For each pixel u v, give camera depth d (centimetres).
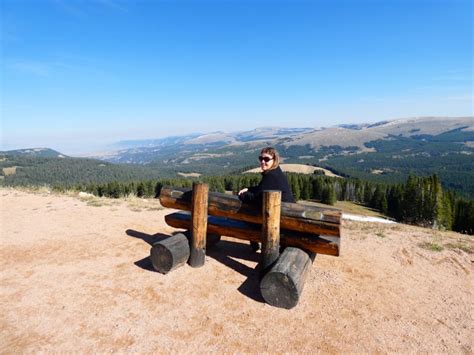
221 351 335
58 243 647
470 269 582
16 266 532
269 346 346
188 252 535
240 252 619
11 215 854
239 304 428
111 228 761
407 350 348
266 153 502
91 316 388
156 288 462
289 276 409
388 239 739
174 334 360
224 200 523
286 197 514
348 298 455
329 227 448
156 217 887
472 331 389
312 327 383
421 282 522
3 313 389
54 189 1381
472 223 4725
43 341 339
